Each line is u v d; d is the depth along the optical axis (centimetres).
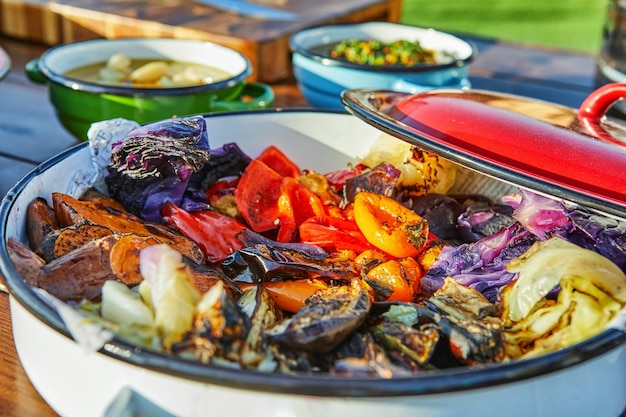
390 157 55
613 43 81
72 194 51
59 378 37
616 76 79
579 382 37
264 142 60
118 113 64
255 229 52
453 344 38
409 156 54
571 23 271
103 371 35
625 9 78
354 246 49
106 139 52
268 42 86
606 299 39
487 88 91
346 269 46
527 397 36
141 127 51
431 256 48
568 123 50
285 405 34
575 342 39
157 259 37
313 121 60
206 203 53
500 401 35
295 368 37
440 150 46
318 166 61
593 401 39
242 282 45
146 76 73
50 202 49
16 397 41
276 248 46
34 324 38
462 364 38
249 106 66
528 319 40
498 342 38
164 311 36
